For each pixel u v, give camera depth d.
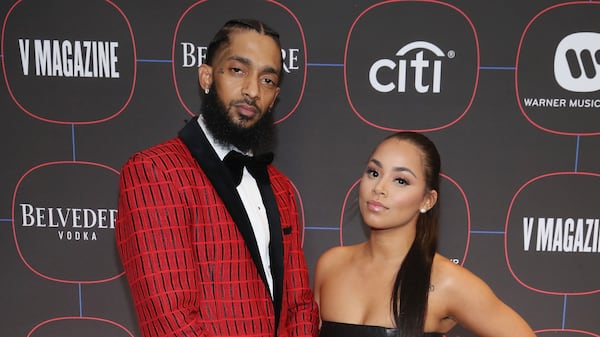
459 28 1.88
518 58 1.89
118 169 1.97
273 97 1.39
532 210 1.98
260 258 1.32
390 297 1.36
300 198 1.99
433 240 1.41
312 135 1.95
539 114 1.93
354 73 1.91
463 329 2.07
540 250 2.00
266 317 1.32
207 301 1.23
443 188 1.97
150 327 1.16
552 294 2.02
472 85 1.91
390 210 1.33
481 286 1.35
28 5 1.88
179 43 1.89
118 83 1.92
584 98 1.91
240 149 1.36
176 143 1.31
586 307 2.02
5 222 2.00
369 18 1.88
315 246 2.02
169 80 1.92
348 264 1.50
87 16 1.89
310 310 1.46
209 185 1.28
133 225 1.17
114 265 2.03
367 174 1.39
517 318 1.35
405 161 1.33
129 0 1.87
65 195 1.99
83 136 1.95
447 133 1.94
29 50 1.91
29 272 2.03
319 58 1.91
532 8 1.87
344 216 2.00
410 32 1.89
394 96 1.93
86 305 2.05
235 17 1.88
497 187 1.97
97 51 1.91
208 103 1.34
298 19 1.88
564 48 1.89
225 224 1.27
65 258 2.02
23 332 2.06
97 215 2.00
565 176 1.96
